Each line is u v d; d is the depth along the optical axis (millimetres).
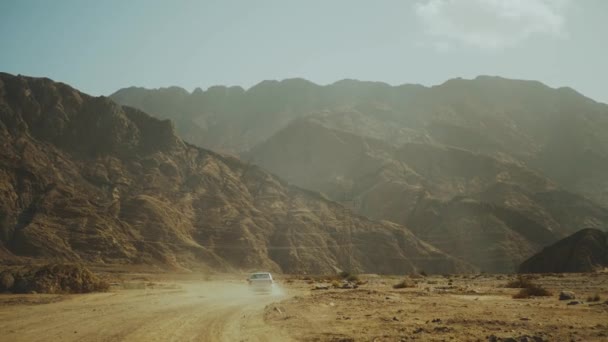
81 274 39000
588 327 16938
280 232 151250
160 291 43312
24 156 138875
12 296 32219
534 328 16906
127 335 15695
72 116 163000
